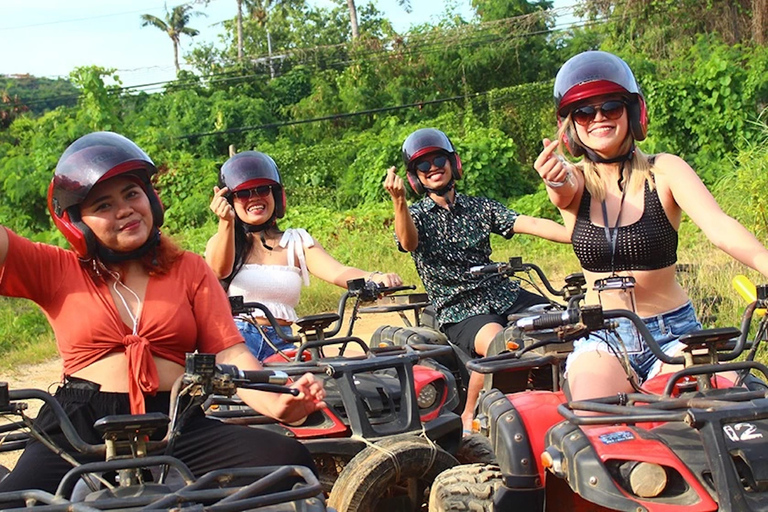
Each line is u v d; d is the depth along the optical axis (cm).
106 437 301
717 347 373
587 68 400
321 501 293
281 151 2686
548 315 367
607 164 411
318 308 1170
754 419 298
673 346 398
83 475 303
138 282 350
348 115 3019
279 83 3659
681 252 1086
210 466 328
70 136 2298
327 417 458
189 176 2300
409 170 646
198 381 302
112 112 2497
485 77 3228
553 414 380
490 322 607
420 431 450
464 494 382
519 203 1961
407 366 460
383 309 620
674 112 2073
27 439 380
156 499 270
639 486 309
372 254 1490
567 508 385
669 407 318
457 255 631
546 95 2820
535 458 372
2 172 2205
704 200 387
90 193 336
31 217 2158
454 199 643
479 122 2705
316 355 498
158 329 344
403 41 3400
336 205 2378
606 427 335
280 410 331
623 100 401
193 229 2050
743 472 313
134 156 341
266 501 264
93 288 344
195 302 356
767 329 373
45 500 270
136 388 336
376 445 431
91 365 341
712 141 2042
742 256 371
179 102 3180
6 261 334
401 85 3266
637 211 404
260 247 561
